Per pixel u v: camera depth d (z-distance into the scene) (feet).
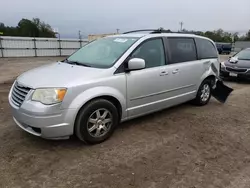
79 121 10.47
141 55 12.91
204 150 11.16
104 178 8.79
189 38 16.42
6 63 61.87
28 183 8.40
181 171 9.37
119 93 11.69
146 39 13.35
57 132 9.98
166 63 14.26
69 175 8.92
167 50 14.43
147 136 12.48
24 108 9.88
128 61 11.82
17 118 10.44
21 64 59.26
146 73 12.83
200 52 17.22
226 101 20.03
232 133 13.26
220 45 130.21
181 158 10.36
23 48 92.02
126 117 12.53
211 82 18.69
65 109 9.93
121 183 8.51
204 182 8.71
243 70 28.35
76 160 9.97
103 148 11.06
